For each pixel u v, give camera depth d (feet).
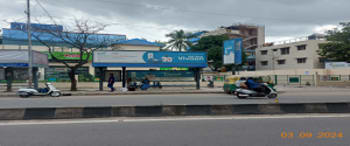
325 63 155.74
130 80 79.87
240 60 93.09
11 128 24.35
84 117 30.32
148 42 145.69
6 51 70.59
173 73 84.84
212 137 20.98
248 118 29.66
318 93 76.54
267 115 32.30
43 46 122.21
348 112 34.50
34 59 73.51
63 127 24.82
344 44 115.75
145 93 72.90
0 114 29.07
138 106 31.42
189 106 32.07
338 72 133.39
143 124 26.25
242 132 22.68
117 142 19.51
